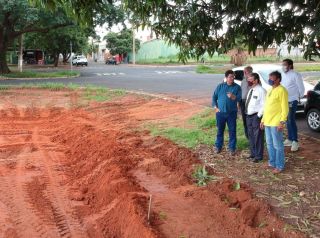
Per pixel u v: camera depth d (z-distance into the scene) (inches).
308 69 1417.3
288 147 392.2
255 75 349.4
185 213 260.1
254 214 250.4
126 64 2503.7
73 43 2001.7
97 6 242.2
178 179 319.6
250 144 359.6
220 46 297.7
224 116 375.6
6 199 302.4
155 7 266.5
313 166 334.3
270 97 320.5
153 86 981.8
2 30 1311.5
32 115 657.6
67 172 371.9
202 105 673.6
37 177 354.6
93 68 1966.0
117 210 266.5
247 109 354.3
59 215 274.2
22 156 424.5
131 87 966.4
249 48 277.7
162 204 273.9
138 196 277.9
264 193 281.6
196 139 436.8
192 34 289.1
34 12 1165.7
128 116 619.2
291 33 263.0
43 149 454.0
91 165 374.6
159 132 482.9
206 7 278.1
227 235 231.0
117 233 246.4
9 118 634.2
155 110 660.7
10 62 2415.1
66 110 689.0
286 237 224.8
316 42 241.6
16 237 244.1
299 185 293.6
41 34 1798.7
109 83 1071.0
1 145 470.0
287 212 252.1
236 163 352.5
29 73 1364.4
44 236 245.0
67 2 229.1
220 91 377.7
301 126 515.5
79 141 467.2
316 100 479.5
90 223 262.1
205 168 333.4
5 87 943.7
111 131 503.8
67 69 1854.1
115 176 318.0
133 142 442.0
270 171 326.6
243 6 244.4
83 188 324.5
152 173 345.1
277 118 318.0
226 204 266.7
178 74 1386.6
